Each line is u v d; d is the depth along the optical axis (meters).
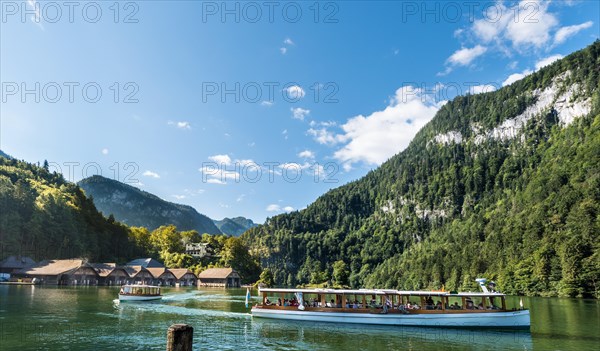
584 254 112.44
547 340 42.12
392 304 52.97
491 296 51.16
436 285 173.50
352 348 37.75
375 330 48.06
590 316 62.34
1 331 41.19
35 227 161.75
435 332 46.94
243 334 44.19
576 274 109.12
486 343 40.41
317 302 56.50
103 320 50.66
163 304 76.38
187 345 8.64
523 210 195.75
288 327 49.62
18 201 165.50
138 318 53.94
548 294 115.62
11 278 137.88
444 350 37.03
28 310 57.91
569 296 109.38
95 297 85.06
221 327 48.69
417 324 50.56
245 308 71.25
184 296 103.25
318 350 36.66
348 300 57.25
